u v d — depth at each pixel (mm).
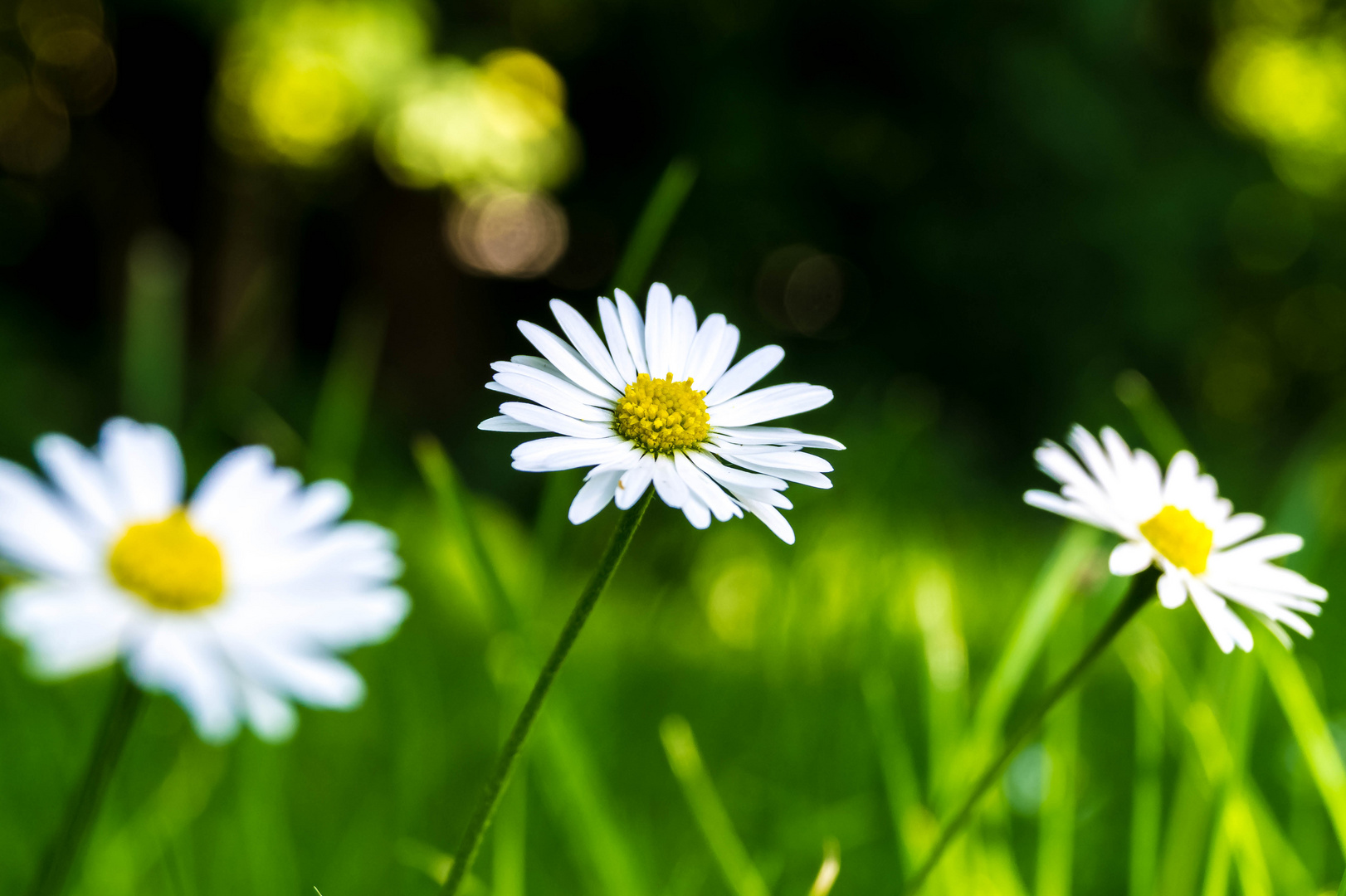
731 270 1338
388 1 1175
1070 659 271
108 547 195
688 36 1317
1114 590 259
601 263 1541
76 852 194
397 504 580
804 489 473
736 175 1276
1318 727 238
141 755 294
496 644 255
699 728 371
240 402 364
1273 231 1760
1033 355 1402
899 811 252
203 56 1354
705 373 212
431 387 1474
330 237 1571
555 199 1438
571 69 1367
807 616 384
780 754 339
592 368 209
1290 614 220
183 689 192
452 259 1511
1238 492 1040
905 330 1415
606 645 432
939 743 259
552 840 283
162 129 1432
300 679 195
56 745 281
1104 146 1316
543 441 203
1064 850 251
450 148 1235
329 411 287
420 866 257
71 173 1468
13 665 309
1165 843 311
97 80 1408
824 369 1354
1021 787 299
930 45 1292
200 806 258
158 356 317
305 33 1153
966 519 781
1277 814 312
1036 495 223
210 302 1328
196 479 309
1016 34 1302
